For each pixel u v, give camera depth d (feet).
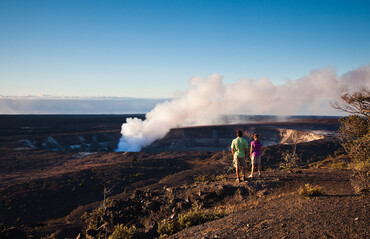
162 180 179.32
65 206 142.82
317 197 21.79
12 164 276.41
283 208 20.11
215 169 180.04
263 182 30.12
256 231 15.51
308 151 250.37
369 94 54.03
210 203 29.86
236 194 29.63
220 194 30.89
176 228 22.63
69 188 166.50
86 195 160.04
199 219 22.85
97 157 339.77
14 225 117.70
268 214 18.99
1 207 131.34
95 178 194.18
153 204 33.91
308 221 15.62
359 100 54.70
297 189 26.63
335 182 26.91
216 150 597.52
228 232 16.31
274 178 31.48
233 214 21.76
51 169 262.67
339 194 21.85
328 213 16.63
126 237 22.72
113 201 38.14
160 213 31.48
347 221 14.60
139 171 224.33
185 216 23.35
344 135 54.75
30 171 251.19
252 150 32.89
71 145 502.38
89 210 121.29
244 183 30.96
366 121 53.62
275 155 230.89
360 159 26.30
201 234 17.28
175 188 39.04
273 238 13.97
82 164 293.84
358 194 20.80
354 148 27.50
